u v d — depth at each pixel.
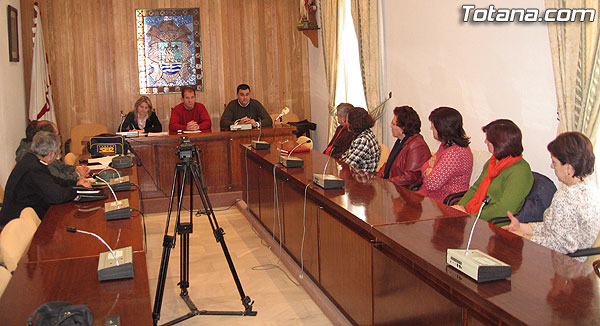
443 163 3.84
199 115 7.02
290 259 4.36
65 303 1.71
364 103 6.93
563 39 3.43
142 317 1.88
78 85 7.72
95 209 3.38
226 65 8.13
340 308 3.28
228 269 4.48
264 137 6.48
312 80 8.27
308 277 3.91
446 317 2.05
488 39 4.32
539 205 3.28
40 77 7.22
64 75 7.66
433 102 5.11
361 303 2.89
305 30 7.78
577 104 3.40
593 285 1.83
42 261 2.43
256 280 4.21
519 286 1.84
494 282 1.88
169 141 6.23
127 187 3.90
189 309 3.72
